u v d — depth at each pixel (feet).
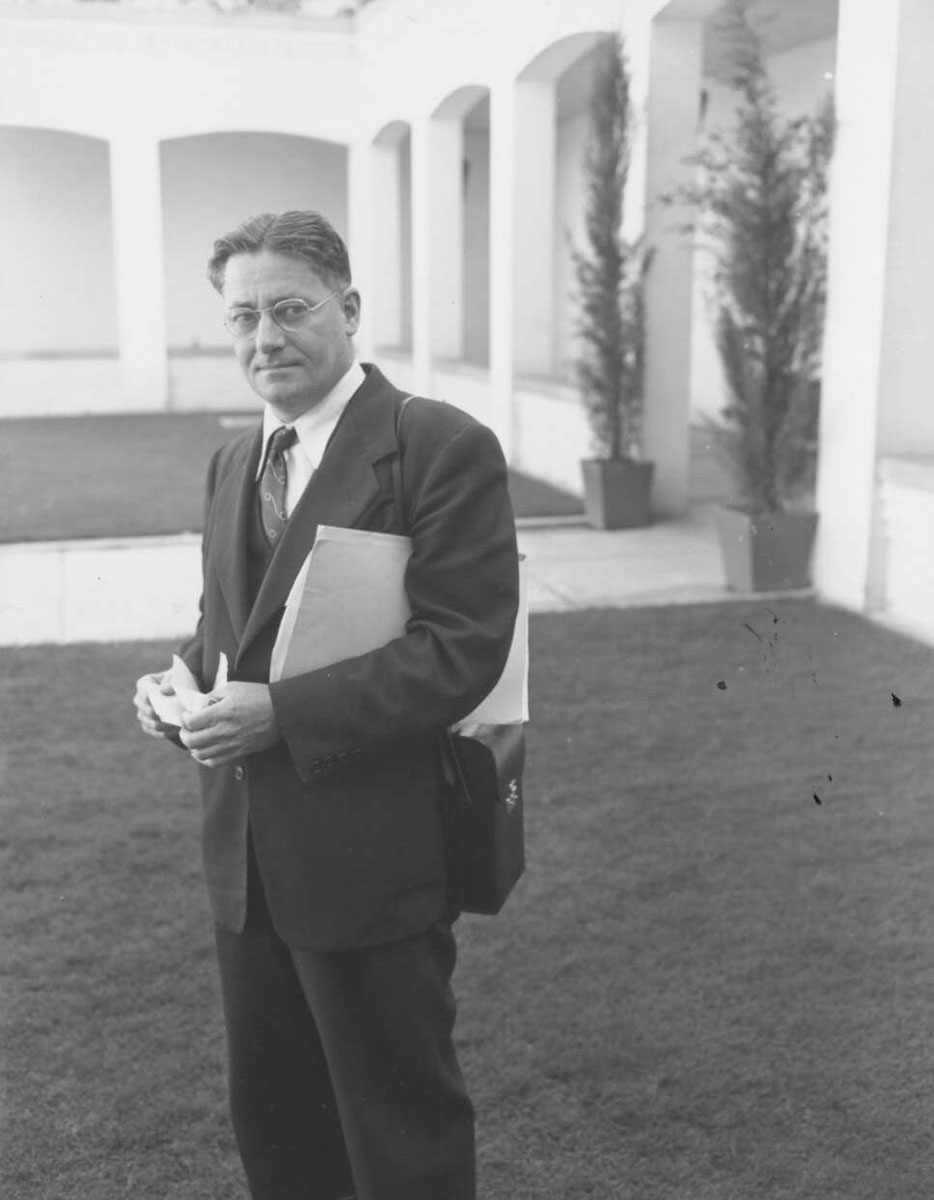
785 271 21.95
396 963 5.92
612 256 28.43
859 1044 8.95
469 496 5.66
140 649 19.58
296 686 5.55
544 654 18.88
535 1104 8.36
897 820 12.83
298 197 59.67
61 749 15.15
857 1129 8.06
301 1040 6.45
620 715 16.11
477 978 9.88
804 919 10.78
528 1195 7.54
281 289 5.61
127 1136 8.11
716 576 24.13
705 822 12.83
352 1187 6.82
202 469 38.06
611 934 10.55
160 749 15.16
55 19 49.60
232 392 55.77
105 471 37.70
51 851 12.28
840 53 20.77
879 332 20.31
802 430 22.49
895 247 20.03
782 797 13.44
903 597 20.67
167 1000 9.68
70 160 57.00
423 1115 6.07
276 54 51.44
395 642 5.64
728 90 39.52
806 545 22.40
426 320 44.91
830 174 21.33
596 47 29.68
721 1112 8.25
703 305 42.42
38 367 53.72
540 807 13.24
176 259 59.00
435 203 43.96
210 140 58.29
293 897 5.85
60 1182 7.71
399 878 5.85
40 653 19.33
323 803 5.77
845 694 16.88
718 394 42.27
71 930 10.72
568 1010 9.43
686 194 23.98
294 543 5.74
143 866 11.94
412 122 44.50
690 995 9.61
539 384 35.53
